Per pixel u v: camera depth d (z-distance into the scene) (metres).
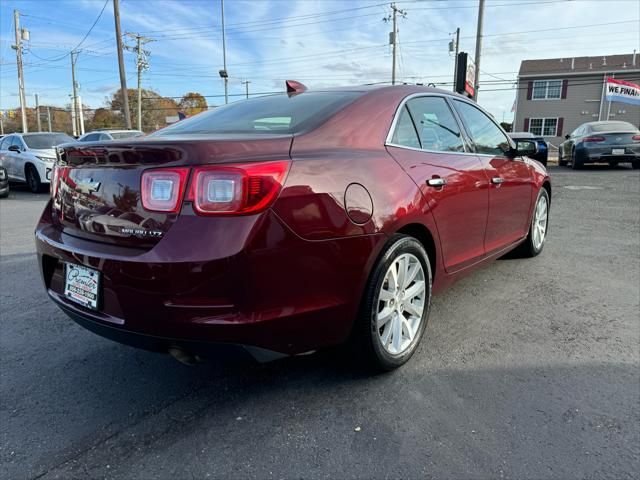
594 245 5.57
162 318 2.00
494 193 3.62
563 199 9.16
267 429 2.25
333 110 2.66
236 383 2.67
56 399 2.53
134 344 2.20
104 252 2.15
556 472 1.93
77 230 2.38
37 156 12.20
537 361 2.84
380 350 2.58
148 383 2.69
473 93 16.97
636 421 2.25
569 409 2.35
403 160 2.72
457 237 3.16
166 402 2.49
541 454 2.04
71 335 3.33
